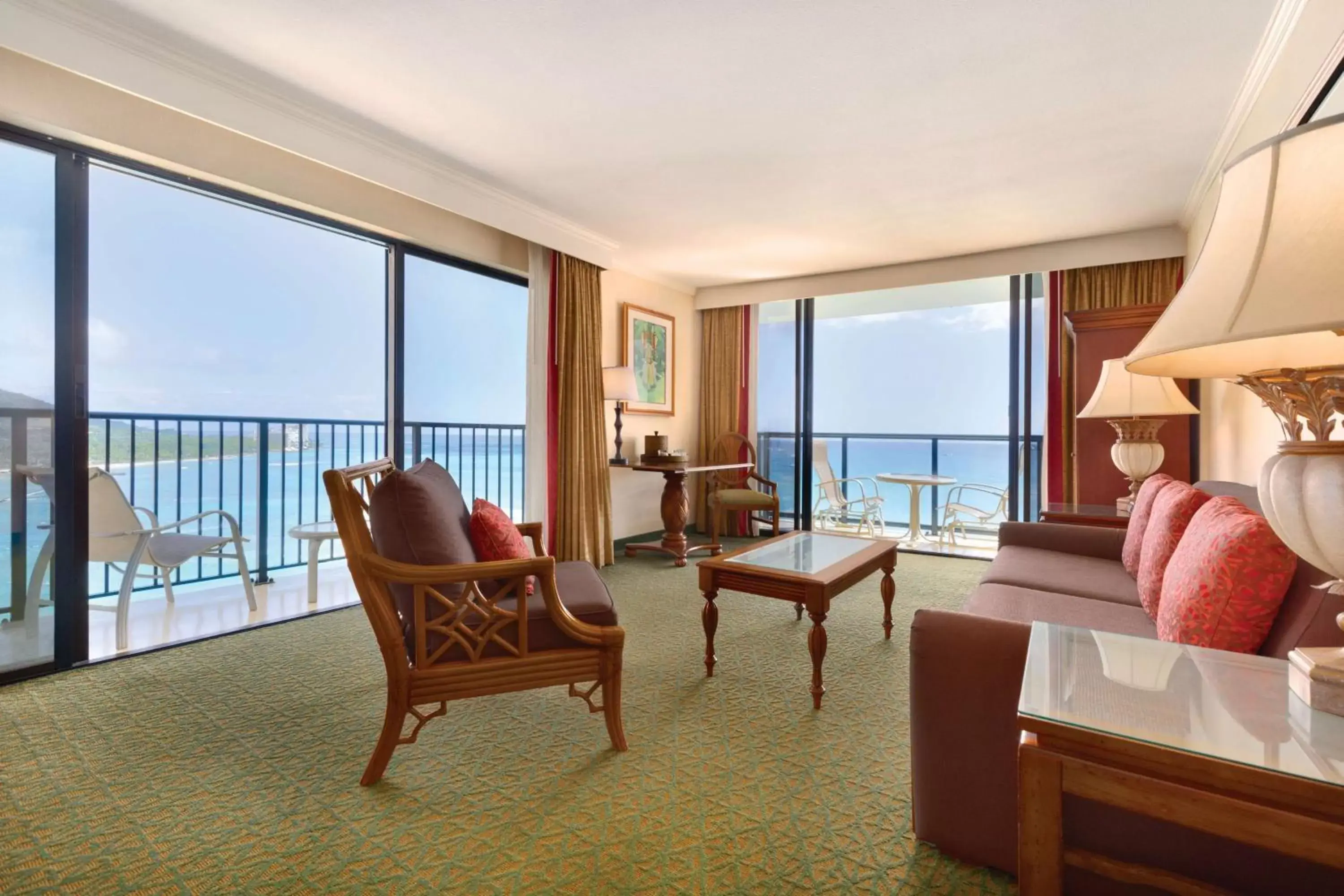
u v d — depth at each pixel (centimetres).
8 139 217
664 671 238
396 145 284
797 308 541
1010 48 208
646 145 282
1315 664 85
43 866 129
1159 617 150
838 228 391
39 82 214
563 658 174
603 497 436
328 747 179
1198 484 261
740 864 131
